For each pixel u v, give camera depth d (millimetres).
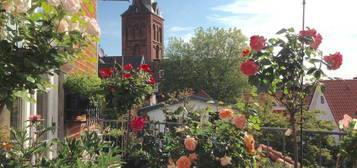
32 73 1843
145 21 65875
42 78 1926
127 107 4938
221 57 38719
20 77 1764
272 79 2705
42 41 1866
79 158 2594
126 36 66688
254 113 3283
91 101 4555
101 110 5270
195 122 3287
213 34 39750
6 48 1791
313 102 26094
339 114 24234
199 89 38500
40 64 1839
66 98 4277
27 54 1848
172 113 3887
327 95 25703
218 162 3021
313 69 2666
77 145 2652
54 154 3504
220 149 3049
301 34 2639
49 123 4004
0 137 2586
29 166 2379
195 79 39125
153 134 3572
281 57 2676
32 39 1864
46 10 2037
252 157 3125
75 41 2045
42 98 3908
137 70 5156
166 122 3902
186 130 3244
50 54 1850
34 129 3479
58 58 1932
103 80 4895
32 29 1902
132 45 66312
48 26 1956
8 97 1777
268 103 3441
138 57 50375
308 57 2688
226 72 38188
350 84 26375
